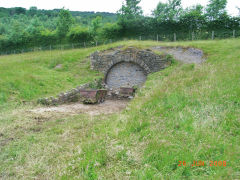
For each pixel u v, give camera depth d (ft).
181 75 29.53
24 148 15.03
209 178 9.08
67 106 32.55
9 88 32.27
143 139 13.46
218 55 45.60
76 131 18.22
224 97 18.01
